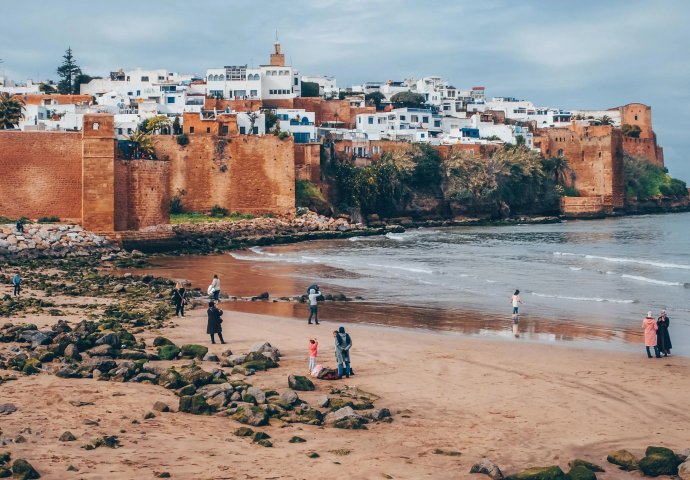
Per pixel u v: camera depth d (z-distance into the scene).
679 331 44.03
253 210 123.81
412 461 22.17
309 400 27.86
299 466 21.44
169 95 158.38
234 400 26.70
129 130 134.62
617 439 24.61
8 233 82.00
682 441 24.47
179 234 100.00
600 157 186.12
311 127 149.12
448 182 157.75
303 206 130.50
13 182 91.94
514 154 168.38
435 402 28.34
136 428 23.92
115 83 182.25
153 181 93.50
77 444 22.33
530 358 35.94
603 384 31.09
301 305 52.81
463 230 140.38
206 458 21.72
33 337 35.31
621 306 53.09
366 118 178.88
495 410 27.42
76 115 131.75
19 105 122.44
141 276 64.06
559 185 181.38
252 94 170.50
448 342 39.84
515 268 77.31
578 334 42.72
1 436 22.73
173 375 28.81
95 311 46.75
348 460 22.03
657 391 30.03
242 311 49.91
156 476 20.33
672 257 90.75
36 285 59.12
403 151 153.62
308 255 91.50
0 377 29.08
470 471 21.42
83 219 89.00
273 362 33.22
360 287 62.41
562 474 20.84
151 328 41.53
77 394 27.17
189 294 56.03
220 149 122.56
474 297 57.06
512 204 169.25
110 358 31.81
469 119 195.75
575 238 120.31
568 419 26.47
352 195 140.88
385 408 26.48
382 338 40.75
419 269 75.25
